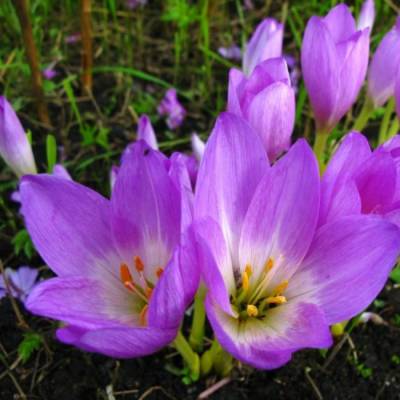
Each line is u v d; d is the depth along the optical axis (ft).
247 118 0.76
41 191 0.67
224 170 0.67
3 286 1.03
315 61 0.84
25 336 0.98
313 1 1.65
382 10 1.74
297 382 0.95
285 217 0.68
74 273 0.69
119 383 0.94
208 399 0.91
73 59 1.63
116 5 1.74
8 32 1.58
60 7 1.71
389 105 1.06
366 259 0.63
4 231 1.19
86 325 0.60
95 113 1.46
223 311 0.67
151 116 1.46
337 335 0.97
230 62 1.63
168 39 1.71
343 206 0.65
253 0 1.83
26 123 1.42
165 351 0.97
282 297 0.68
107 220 0.70
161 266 0.71
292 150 0.65
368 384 0.95
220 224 0.68
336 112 0.89
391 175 0.64
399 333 1.02
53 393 0.94
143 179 0.66
